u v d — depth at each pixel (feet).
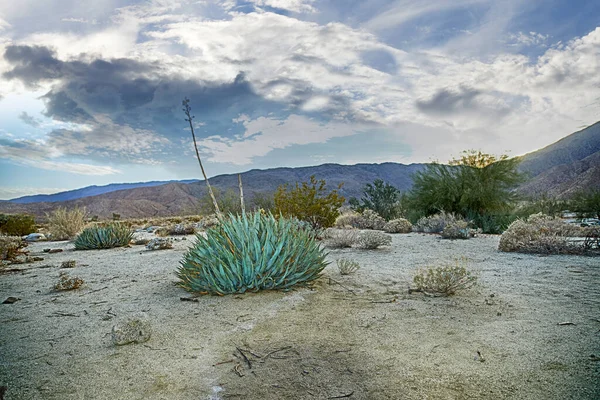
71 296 18.44
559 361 9.89
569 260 24.79
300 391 8.84
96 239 39.06
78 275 23.86
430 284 17.28
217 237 18.93
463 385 8.88
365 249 31.94
